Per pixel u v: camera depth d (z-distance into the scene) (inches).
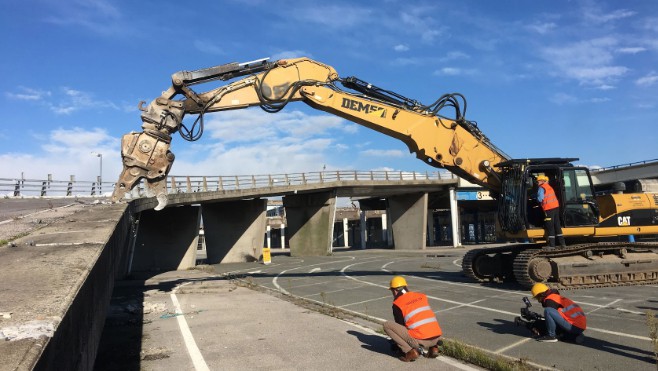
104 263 221.6
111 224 309.7
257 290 651.5
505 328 340.5
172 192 1282.0
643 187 596.1
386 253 1705.2
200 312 463.5
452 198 2021.4
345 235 3265.3
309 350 295.1
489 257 616.1
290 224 1871.3
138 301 563.5
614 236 554.3
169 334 362.3
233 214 1656.0
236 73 499.5
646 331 311.7
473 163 572.7
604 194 575.2
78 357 135.8
